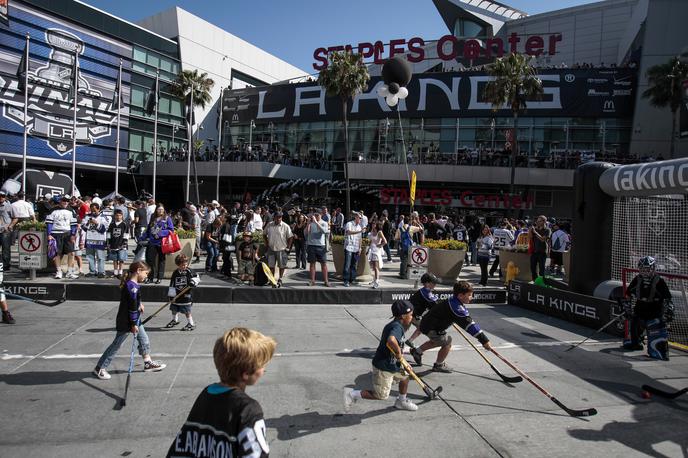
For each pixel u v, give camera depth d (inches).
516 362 268.1
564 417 193.0
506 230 621.9
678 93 1244.5
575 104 1437.0
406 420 185.0
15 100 1346.0
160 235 438.3
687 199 348.5
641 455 163.2
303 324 343.9
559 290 392.2
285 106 1697.8
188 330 312.7
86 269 502.6
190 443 84.3
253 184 1681.8
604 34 1818.4
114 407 188.1
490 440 170.4
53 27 1425.9
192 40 1840.6
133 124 1656.0
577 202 410.9
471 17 1953.7
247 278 476.4
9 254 471.5
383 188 1471.5
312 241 466.0
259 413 83.5
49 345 267.9
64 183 1071.0
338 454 157.2
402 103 1551.4
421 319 252.5
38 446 156.0
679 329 324.5
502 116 1489.9
